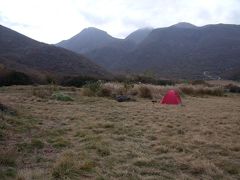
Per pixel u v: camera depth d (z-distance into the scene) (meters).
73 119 12.21
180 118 13.38
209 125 11.98
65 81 34.81
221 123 12.57
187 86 29.86
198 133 10.41
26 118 11.45
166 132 10.38
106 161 6.95
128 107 16.58
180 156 7.58
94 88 22.11
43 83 36.12
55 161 6.80
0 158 6.46
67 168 6.18
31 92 21.59
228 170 6.84
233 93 36.47
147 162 6.95
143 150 7.97
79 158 6.94
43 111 13.67
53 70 67.12
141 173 6.41
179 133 10.32
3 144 7.78
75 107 15.59
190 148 8.38
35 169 6.23
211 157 7.64
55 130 9.82
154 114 14.29
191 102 21.36
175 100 19.53
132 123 11.76
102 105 16.92
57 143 8.12
